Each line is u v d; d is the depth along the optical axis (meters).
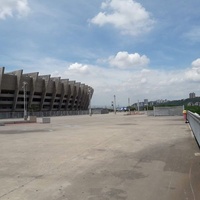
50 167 8.79
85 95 147.12
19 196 5.98
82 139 16.38
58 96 120.06
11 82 93.88
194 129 16.12
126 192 6.23
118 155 10.84
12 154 11.37
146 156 10.59
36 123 40.25
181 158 10.14
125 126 27.66
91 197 5.89
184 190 6.35
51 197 5.90
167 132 20.03
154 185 6.77
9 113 81.56
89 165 9.05
